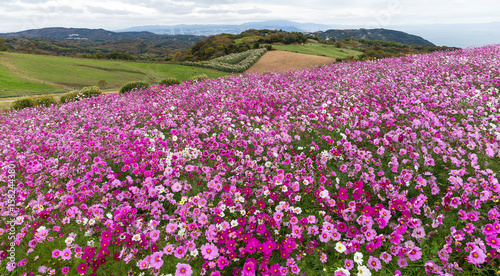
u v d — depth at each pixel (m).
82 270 3.30
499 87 8.34
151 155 5.43
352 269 3.14
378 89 8.96
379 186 4.05
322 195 3.81
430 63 12.97
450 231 3.37
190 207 4.04
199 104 10.10
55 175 5.34
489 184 3.71
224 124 7.05
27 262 3.76
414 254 3.05
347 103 8.05
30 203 4.61
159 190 4.33
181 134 6.78
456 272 2.97
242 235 3.50
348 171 4.74
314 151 5.50
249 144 6.04
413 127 5.70
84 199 4.64
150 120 8.21
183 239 3.54
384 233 3.63
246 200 4.27
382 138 5.35
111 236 3.76
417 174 4.30
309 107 8.15
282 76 15.59
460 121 6.21
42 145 7.20
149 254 3.54
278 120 7.20
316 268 3.28
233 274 3.22
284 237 3.62
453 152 4.65
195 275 3.30
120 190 5.00
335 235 3.46
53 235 4.15
